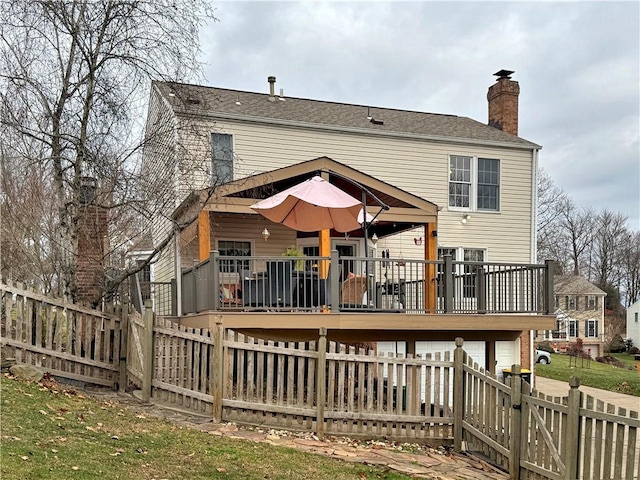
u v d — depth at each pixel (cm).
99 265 991
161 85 954
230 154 1267
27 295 751
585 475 584
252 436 672
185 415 731
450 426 795
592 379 2222
